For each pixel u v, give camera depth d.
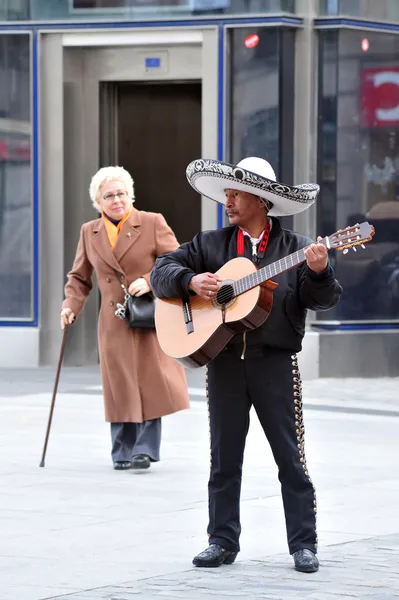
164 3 32.91
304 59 32.69
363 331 32.91
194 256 14.09
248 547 14.77
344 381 32.06
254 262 13.70
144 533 15.49
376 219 33.31
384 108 33.22
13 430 23.86
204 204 33.06
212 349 13.62
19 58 33.94
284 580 13.14
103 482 18.89
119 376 19.88
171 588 12.84
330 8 32.50
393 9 33.09
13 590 12.84
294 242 13.75
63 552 14.53
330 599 12.36
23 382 31.05
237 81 32.75
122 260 19.92
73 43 33.72
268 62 32.50
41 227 34.09
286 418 13.62
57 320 34.16
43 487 18.48
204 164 13.66
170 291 13.88
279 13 32.22
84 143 34.47
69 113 34.34
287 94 32.59
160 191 34.66
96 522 16.14
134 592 12.70
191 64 33.56
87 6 33.41
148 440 19.95
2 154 34.12
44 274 34.16
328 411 26.80
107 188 19.97
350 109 32.91
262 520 16.23
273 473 19.53
